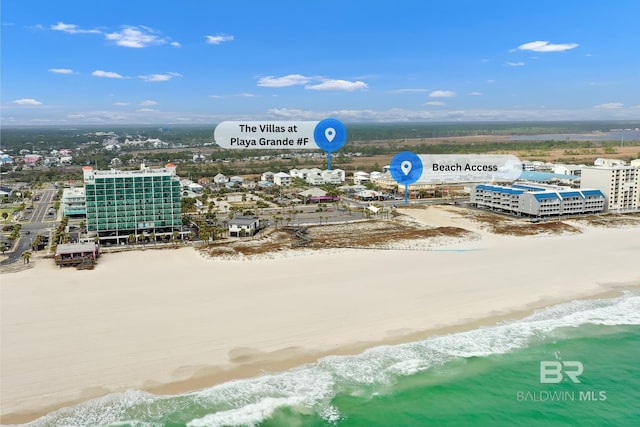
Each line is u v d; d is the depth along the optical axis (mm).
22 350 76188
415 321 89500
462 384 70562
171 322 87375
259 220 182125
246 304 96500
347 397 66812
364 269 120625
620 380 72000
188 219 182875
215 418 61562
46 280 111438
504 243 149625
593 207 199875
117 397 64688
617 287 108562
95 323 86688
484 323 89438
